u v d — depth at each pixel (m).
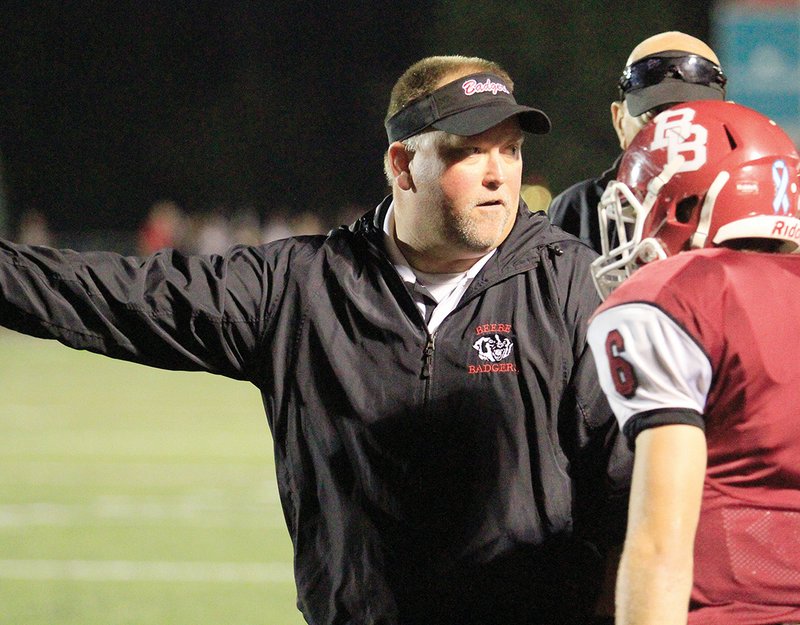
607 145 111.50
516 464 9.97
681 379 7.52
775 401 7.65
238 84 120.62
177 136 120.44
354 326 10.27
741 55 62.03
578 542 10.02
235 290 10.52
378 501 10.05
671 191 8.49
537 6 111.19
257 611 20.73
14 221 117.00
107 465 34.56
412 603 9.98
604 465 9.88
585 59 110.75
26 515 28.33
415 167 10.19
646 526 7.27
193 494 30.61
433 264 10.38
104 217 119.75
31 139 118.50
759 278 7.85
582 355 10.06
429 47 116.50
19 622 20.03
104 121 119.75
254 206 120.81
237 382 57.38
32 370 62.38
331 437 10.21
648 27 110.19
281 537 26.23
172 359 10.56
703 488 7.68
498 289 10.24
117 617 20.30
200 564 23.95
